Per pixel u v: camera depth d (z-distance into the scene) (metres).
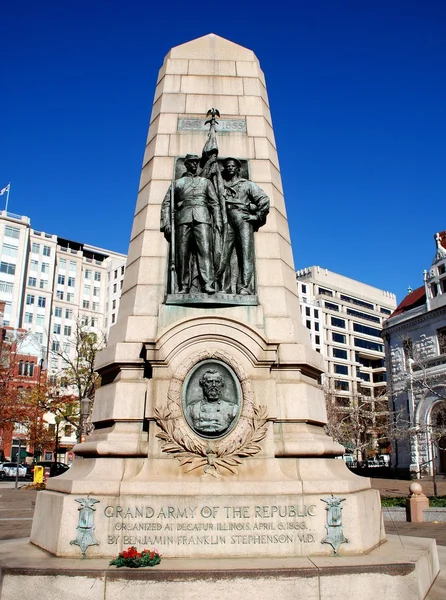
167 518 6.82
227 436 7.54
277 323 8.55
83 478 7.23
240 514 6.88
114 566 6.11
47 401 40.47
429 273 41.34
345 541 6.88
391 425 34.72
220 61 10.61
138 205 9.80
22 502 22.06
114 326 9.05
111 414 7.89
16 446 54.47
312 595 5.93
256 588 5.90
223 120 10.06
